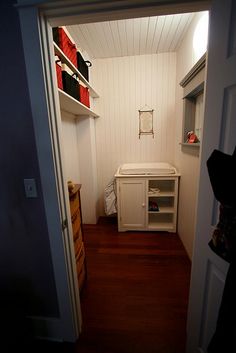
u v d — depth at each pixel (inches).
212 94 30.4
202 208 35.0
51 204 38.9
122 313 55.3
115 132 112.7
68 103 69.4
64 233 41.9
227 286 24.4
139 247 88.9
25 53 32.4
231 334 24.8
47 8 31.3
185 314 54.5
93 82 106.7
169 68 101.7
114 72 105.3
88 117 101.4
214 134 30.9
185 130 83.6
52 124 36.4
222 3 27.0
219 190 23.5
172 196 100.2
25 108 35.5
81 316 51.5
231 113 27.7
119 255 83.2
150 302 58.8
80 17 33.1
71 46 65.7
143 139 111.6
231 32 26.5
